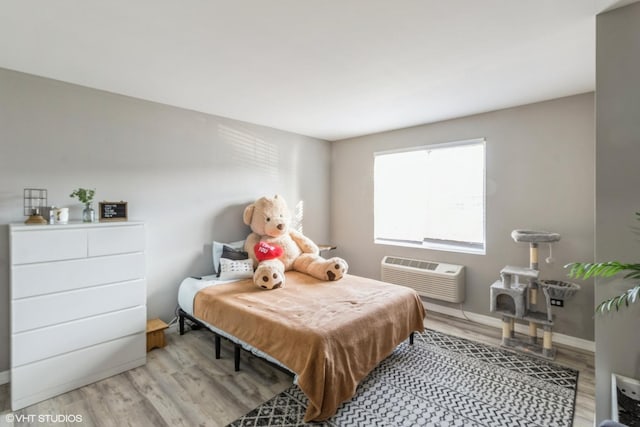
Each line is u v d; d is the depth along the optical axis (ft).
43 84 7.90
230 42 6.23
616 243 5.31
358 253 15.05
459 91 8.97
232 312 7.91
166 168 10.25
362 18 5.41
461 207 11.86
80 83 8.36
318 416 5.92
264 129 13.08
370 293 9.06
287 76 7.92
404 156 13.51
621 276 5.29
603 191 5.40
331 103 10.05
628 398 5.05
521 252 10.32
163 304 10.26
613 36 5.25
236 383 7.48
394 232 13.92
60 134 8.18
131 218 9.47
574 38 6.11
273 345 6.79
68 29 5.72
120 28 5.70
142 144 9.69
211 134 11.38
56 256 7.05
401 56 6.86
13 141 7.50
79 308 7.38
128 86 8.59
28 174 7.71
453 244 12.10
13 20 5.40
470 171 11.61
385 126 13.01
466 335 10.16
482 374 7.84
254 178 12.81
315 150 15.34
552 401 6.75
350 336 6.75
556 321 9.62
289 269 11.91
